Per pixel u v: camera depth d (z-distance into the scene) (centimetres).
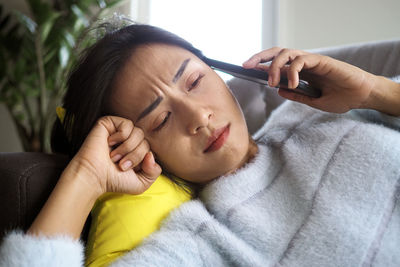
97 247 60
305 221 62
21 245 49
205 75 69
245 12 204
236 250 59
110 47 71
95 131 64
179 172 70
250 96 117
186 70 67
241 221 63
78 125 72
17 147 258
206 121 64
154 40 71
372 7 167
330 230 59
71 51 196
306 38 181
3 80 237
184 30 220
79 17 208
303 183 65
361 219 59
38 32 207
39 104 219
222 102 68
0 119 260
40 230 52
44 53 213
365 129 69
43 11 204
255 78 71
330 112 76
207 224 62
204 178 71
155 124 66
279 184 68
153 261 56
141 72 67
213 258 60
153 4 227
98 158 60
